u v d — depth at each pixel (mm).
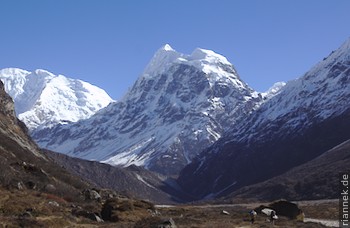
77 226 36312
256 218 54562
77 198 59562
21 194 47906
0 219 33188
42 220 35281
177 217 50500
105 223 40844
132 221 43656
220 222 46906
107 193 74938
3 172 54719
